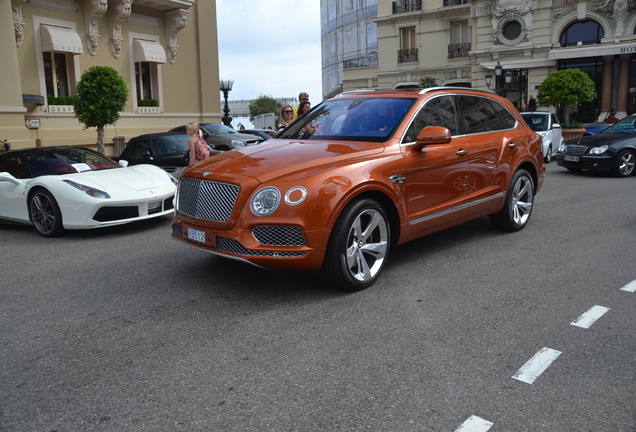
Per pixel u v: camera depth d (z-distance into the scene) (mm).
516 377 2738
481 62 29703
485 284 4215
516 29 28562
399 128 4531
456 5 30594
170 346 3223
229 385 2730
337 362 2953
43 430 2373
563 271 4492
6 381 2842
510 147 5598
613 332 3264
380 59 34062
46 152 7449
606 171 11117
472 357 2975
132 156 10438
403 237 4453
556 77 20344
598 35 26766
